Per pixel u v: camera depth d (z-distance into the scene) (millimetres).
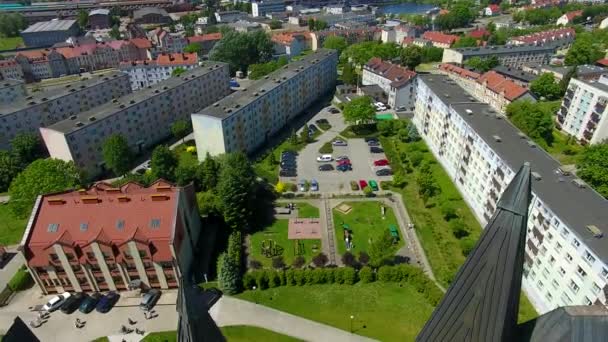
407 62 183500
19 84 148875
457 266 72625
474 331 21922
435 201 92562
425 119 121812
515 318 22656
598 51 181625
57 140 100938
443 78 125688
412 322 62688
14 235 85375
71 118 108312
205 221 86938
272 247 79438
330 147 121875
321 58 162375
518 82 158875
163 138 132500
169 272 68312
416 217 87312
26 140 112375
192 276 72562
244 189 80875
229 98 118250
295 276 70188
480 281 21391
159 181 77062
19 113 116875
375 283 70312
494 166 77750
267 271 70375
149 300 66562
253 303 67000
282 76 138375
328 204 93438
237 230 83000
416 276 68750
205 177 97562
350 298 67438
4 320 64625
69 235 65625
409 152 116000
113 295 68250
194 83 141125
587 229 55469
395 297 67312
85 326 63344
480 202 84562
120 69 171375
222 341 25734
